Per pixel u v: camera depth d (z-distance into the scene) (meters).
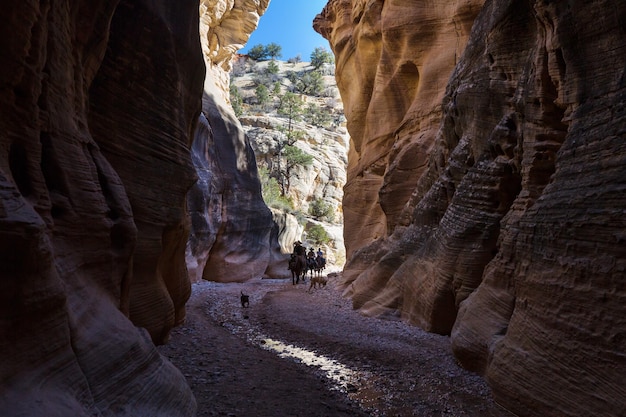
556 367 5.40
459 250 10.12
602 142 5.46
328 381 7.35
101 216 5.68
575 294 5.30
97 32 6.54
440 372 7.86
